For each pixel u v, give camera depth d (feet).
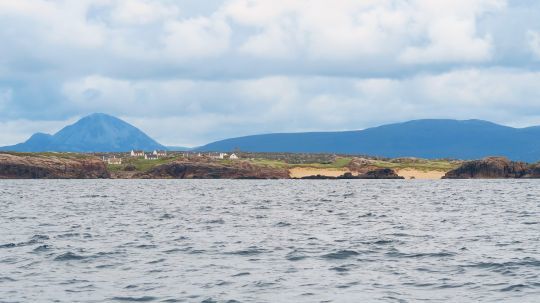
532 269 135.95
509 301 105.81
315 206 407.64
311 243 187.52
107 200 497.05
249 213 335.47
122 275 131.95
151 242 191.62
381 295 111.55
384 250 170.50
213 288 117.80
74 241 194.18
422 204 427.74
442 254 161.38
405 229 235.20
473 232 221.66
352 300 107.65
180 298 109.19
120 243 188.75
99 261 151.33
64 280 126.11
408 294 112.37
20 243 187.11
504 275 129.59
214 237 206.28
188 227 246.06
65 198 529.86
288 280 125.90
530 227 241.96
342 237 205.77
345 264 146.51
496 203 433.89
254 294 112.47
